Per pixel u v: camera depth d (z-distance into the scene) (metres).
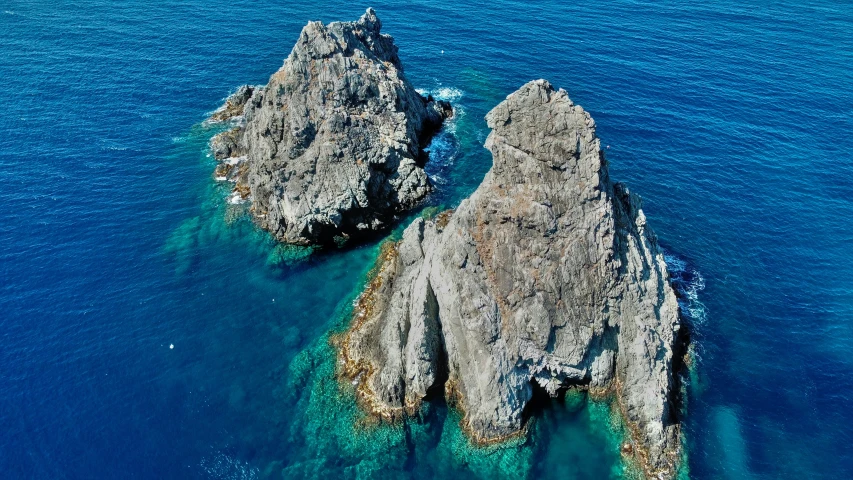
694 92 105.81
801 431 54.19
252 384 58.94
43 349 61.84
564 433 54.00
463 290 54.22
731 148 91.69
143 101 106.00
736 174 86.44
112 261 72.81
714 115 99.44
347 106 79.81
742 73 111.94
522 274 53.22
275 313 66.69
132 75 113.62
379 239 77.31
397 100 85.94
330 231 77.62
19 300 67.00
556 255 53.22
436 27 131.75
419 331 54.00
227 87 111.00
